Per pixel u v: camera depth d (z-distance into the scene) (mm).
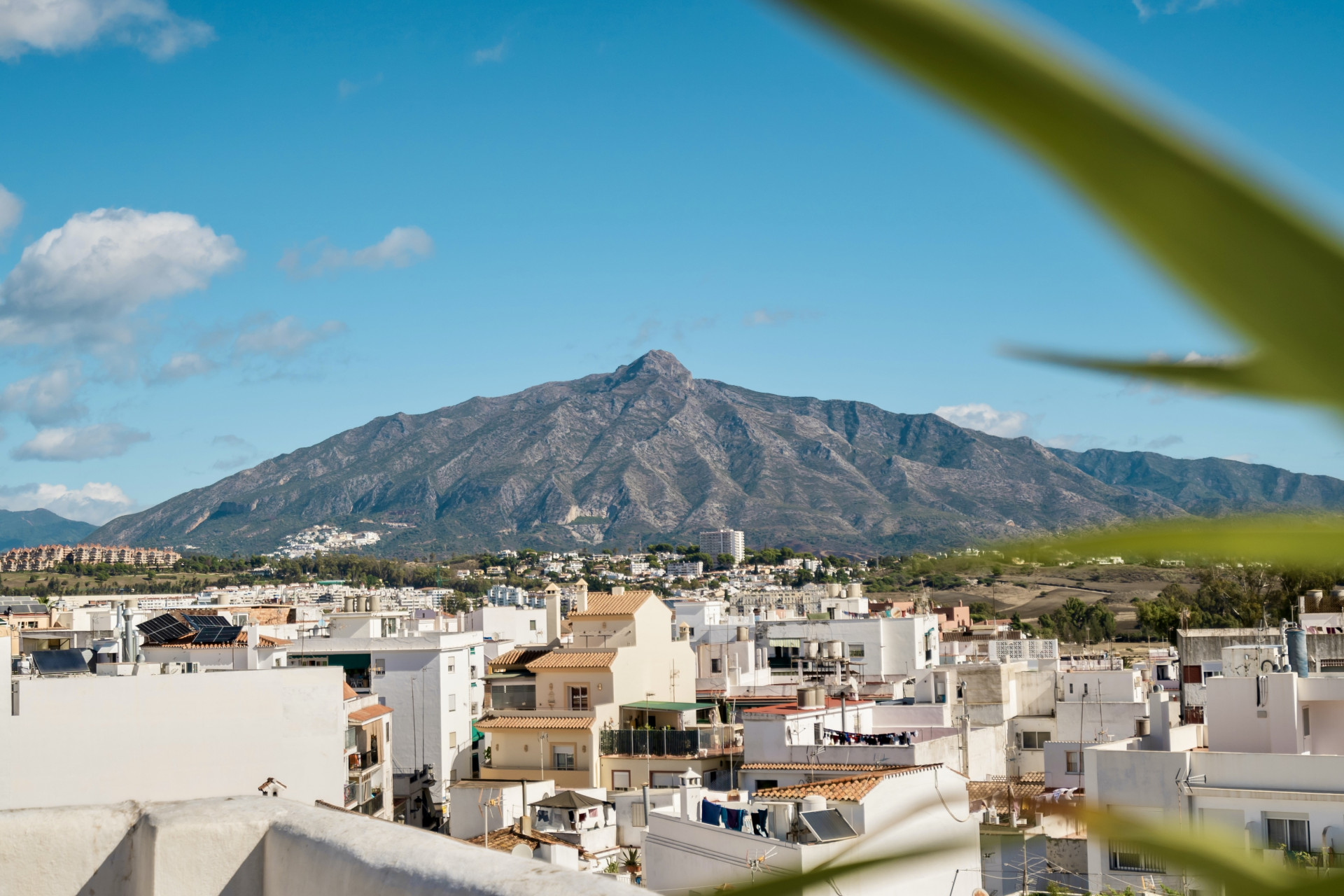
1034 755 55656
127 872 5930
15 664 44844
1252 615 63594
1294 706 32562
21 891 5852
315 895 5121
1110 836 966
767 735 50375
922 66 512
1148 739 40031
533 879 3994
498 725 61500
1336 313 523
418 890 4344
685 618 109188
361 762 59188
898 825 1165
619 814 50250
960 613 129625
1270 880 866
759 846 28781
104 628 101688
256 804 5941
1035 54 510
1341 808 27344
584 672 64438
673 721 63000
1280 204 515
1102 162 518
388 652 75562
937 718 57125
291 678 42469
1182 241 524
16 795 38875
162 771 40656
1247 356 556
